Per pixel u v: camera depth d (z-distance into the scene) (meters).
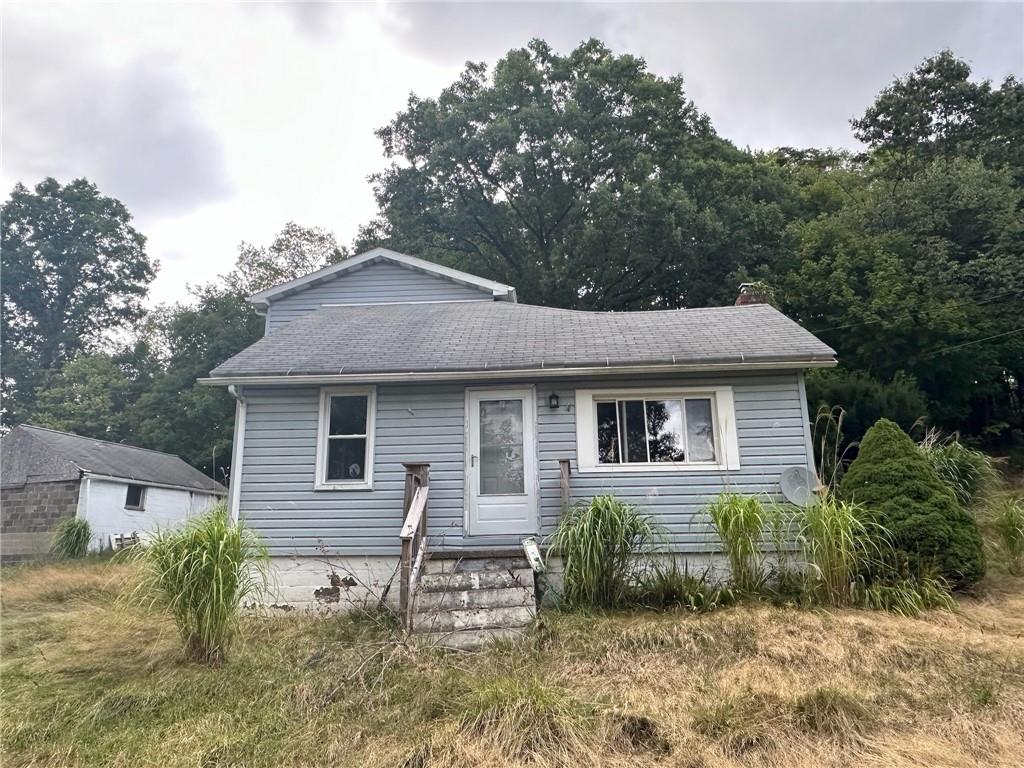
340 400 9.38
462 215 25.91
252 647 6.57
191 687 5.53
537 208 25.03
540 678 5.42
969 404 20.61
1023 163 24.75
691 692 5.09
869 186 26.72
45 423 31.09
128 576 6.80
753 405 8.76
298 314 15.66
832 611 6.55
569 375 8.89
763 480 8.50
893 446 8.00
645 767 4.15
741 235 22.38
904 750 4.23
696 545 8.36
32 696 5.50
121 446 23.47
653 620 6.50
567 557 7.32
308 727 4.84
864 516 7.43
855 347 18.97
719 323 10.30
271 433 9.20
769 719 4.58
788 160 35.91
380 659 5.93
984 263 19.08
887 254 19.97
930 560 7.08
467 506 8.87
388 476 9.00
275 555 8.77
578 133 24.56
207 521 6.30
